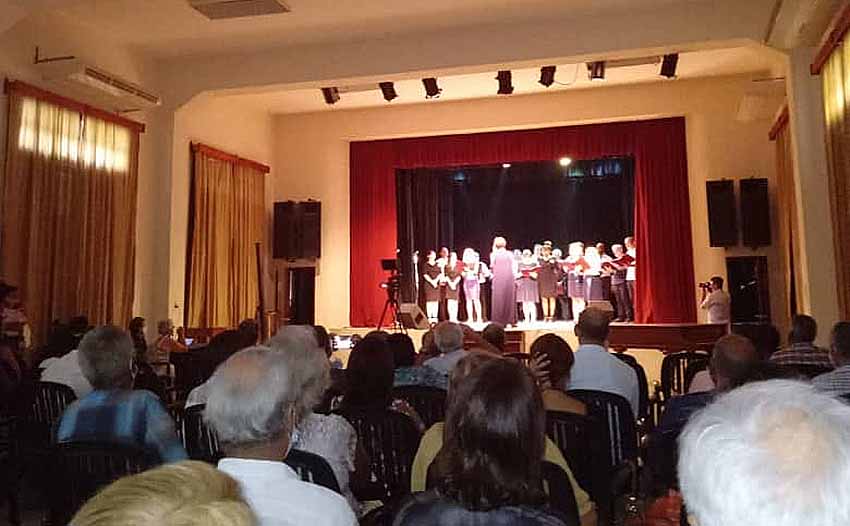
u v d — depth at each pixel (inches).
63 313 293.6
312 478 78.0
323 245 459.2
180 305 363.6
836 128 246.5
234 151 421.7
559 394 118.0
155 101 321.7
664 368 213.9
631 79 407.5
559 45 311.1
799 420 30.7
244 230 425.1
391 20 312.7
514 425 57.1
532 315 465.7
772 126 368.5
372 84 406.0
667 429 108.5
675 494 158.9
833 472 29.0
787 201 344.5
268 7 287.6
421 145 459.2
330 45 337.4
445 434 60.4
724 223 390.6
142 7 295.4
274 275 462.0
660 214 417.4
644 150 423.2
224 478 32.2
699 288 407.8
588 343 147.5
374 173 466.6
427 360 174.2
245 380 64.7
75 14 300.2
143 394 105.7
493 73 390.6
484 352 78.2
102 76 292.0
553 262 459.5
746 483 29.5
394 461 113.7
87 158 308.7
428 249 503.2
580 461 108.7
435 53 324.8
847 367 116.6
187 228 372.5
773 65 383.9
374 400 118.4
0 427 171.2
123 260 328.8
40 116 285.0
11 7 224.2
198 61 354.3
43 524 141.2
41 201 284.5
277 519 58.2
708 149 404.8
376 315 458.6
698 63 382.0
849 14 217.6
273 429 64.4
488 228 530.9
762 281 388.5
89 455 93.7
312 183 462.3
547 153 438.0
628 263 447.2
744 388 34.1
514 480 56.1
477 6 299.9
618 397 126.0
